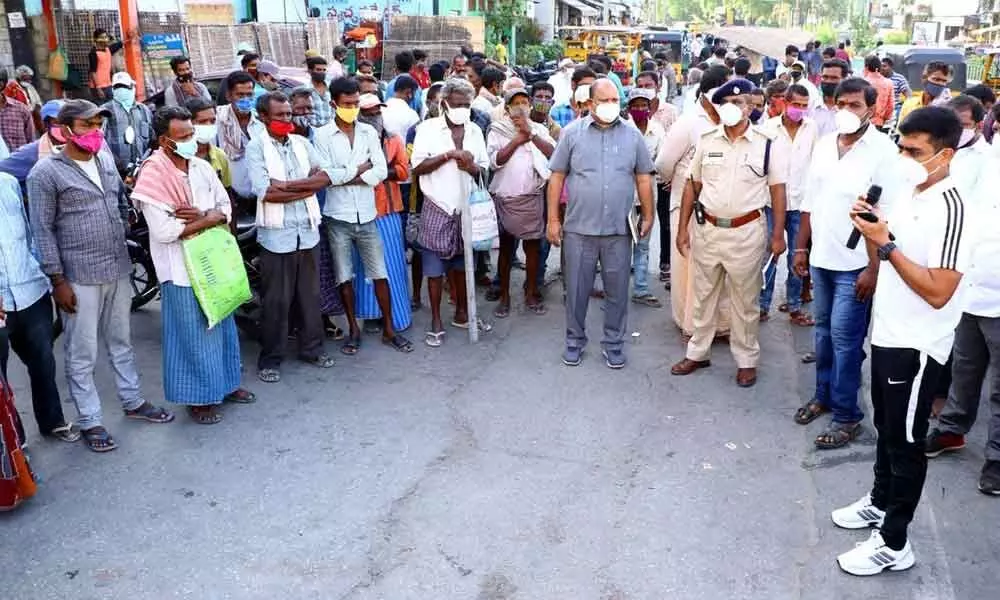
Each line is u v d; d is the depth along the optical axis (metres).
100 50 11.26
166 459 4.46
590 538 3.78
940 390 4.91
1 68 9.38
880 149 4.35
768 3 98.81
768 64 21.44
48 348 4.51
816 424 4.92
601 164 5.45
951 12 60.62
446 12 22.67
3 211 4.14
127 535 3.78
